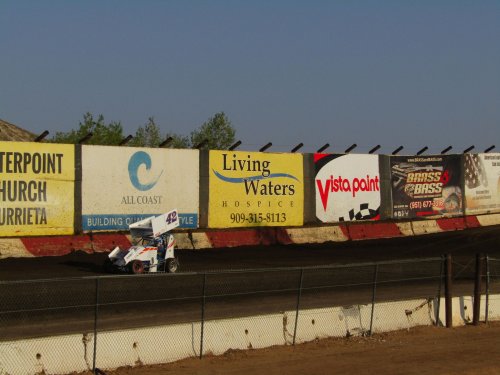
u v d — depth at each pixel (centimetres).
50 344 1258
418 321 1852
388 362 1484
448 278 1883
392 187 3672
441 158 3853
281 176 3312
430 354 1568
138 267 2267
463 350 1617
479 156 4016
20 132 3909
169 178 2995
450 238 3550
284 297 1919
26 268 2333
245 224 3203
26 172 2642
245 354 1491
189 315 1633
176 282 2083
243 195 3198
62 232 2719
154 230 2352
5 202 2592
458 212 3912
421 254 3052
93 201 2797
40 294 1822
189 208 3050
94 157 2803
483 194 4022
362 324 1741
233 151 3178
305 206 3381
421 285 2219
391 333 1761
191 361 1418
